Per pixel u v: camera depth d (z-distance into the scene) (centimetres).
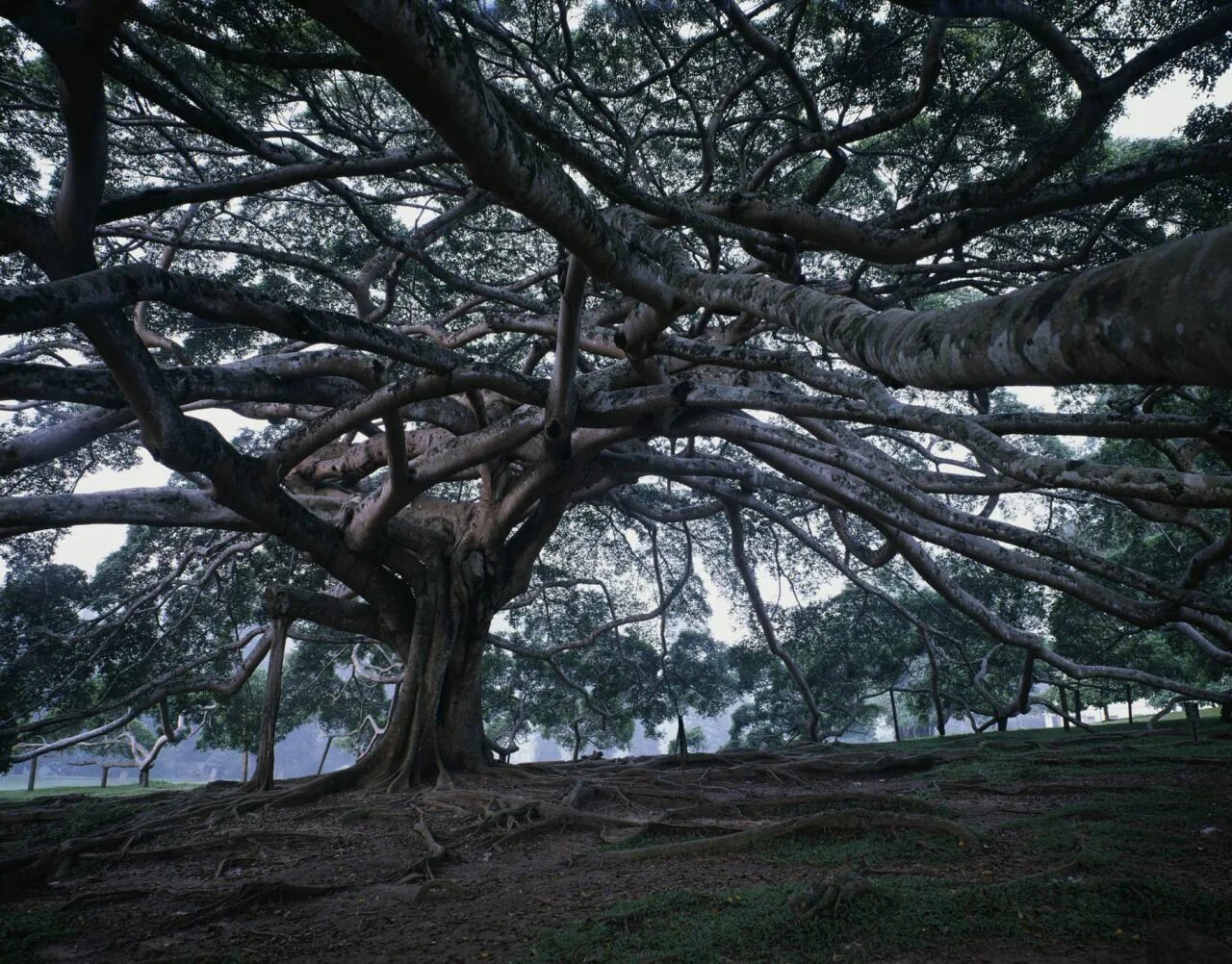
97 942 589
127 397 950
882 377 333
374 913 635
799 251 982
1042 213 779
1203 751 1362
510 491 1509
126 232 1457
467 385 1128
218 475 1151
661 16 1382
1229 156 705
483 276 1883
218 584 2241
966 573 2852
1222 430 684
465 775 1411
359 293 1566
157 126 1265
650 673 3091
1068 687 2236
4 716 1939
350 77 1423
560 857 795
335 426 1201
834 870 642
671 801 1145
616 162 1609
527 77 1293
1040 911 490
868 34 1255
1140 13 1102
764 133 1488
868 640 3098
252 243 1819
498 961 483
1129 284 169
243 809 1167
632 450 1686
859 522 2575
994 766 1294
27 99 1180
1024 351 207
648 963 442
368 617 1538
